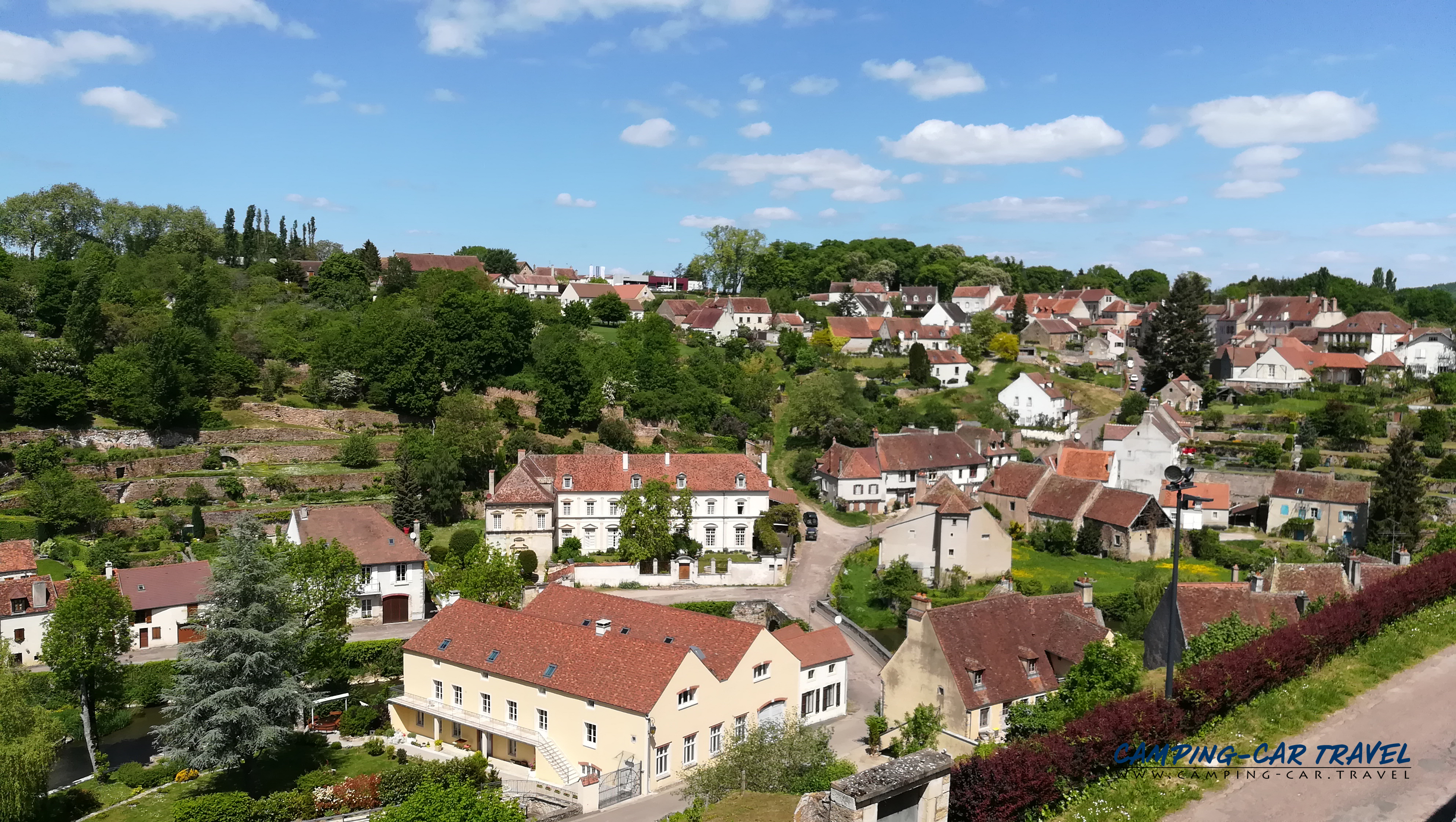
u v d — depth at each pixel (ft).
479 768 190.19
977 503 314.76
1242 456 433.89
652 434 451.53
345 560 252.21
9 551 279.08
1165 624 192.03
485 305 465.47
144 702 241.96
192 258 576.20
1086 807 94.32
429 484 359.46
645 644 197.57
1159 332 556.51
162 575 279.49
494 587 260.42
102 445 361.71
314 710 230.89
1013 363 597.93
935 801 83.66
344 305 547.90
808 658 222.28
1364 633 134.31
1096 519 356.18
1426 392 502.38
